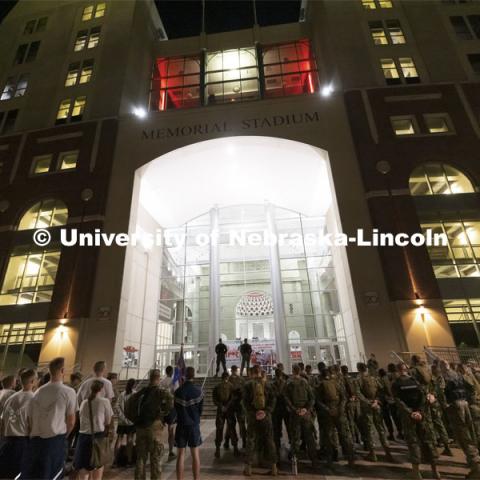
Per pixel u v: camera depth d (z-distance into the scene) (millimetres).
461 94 22859
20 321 19734
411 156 21047
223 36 29938
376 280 18141
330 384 7516
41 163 24406
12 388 6434
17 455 5051
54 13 32125
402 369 7039
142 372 23453
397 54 25141
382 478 6332
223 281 28688
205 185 27234
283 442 9227
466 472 6535
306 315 25797
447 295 17625
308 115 23281
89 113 25281
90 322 18672
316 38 28250
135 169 22734
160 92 28984
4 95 28312
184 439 5906
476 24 26312
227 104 24328
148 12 31703
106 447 5594
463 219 19391
